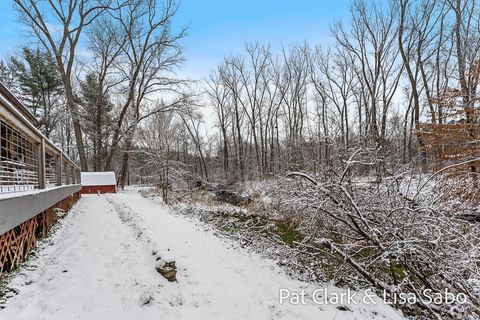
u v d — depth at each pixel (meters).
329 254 4.52
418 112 18.31
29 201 3.88
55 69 25.27
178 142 32.38
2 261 3.44
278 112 32.44
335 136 5.72
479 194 6.69
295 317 3.17
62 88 26.59
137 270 4.09
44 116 25.83
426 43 19.56
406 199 4.50
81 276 3.73
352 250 4.73
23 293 3.12
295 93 31.09
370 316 3.32
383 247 3.97
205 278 4.11
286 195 5.19
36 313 2.73
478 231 4.23
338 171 4.79
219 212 11.91
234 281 4.09
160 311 3.04
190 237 6.32
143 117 23.58
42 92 26.28
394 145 6.64
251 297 3.60
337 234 5.00
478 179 7.45
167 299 3.32
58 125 30.48
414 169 5.04
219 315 3.10
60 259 4.37
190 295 3.53
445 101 9.89
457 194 6.38
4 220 2.88
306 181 4.96
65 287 3.36
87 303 3.04
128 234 6.17
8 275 3.48
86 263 4.25
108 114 28.16
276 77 32.06
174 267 4.03
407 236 4.06
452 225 4.00
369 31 22.17
